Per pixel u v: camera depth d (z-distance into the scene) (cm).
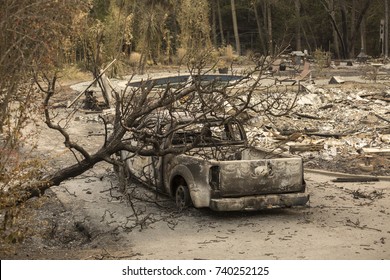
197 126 1420
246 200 1275
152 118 1443
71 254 1112
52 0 1071
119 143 1253
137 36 5353
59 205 1431
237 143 1441
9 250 1070
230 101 1370
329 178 1675
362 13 7594
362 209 1365
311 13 8456
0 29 1034
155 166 1424
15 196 1086
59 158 1914
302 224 1254
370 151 1917
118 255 1086
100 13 4803
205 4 5675
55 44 1110
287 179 1305
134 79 3853
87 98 2997
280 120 2517
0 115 1098
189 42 5616
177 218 1305
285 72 4581
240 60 5825
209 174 1276
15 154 1109
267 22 8512
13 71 1070
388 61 6781
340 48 8388
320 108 2844
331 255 1059
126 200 1446
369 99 3173
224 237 1174
